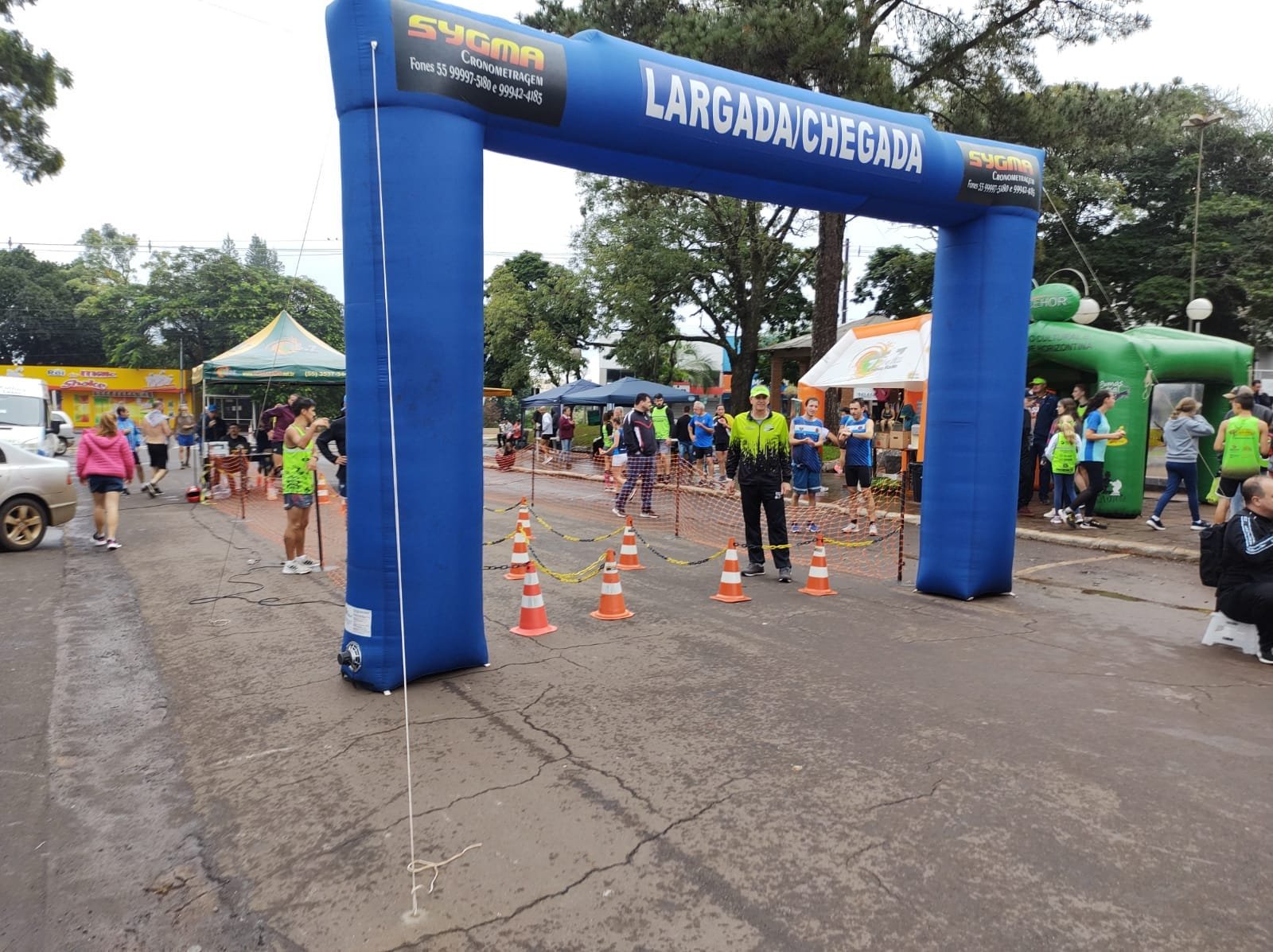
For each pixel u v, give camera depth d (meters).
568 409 30.19
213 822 3.16
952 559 6.92
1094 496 10.73
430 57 4.26
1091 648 5.51
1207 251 23.38
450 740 3.93
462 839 3.02
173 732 4.04
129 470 9.70
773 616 6.39
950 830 3.08
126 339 52.47
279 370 15.77
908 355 12.83
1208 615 6.46
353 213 4.33
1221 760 3.72
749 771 3.60
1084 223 26.00
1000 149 6.49
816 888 2.71
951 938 2.45
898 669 5.04
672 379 38.31
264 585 7.45
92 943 2.44
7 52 15.54
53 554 9.20
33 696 4.56
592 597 7.00
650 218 26.59
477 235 4.58
